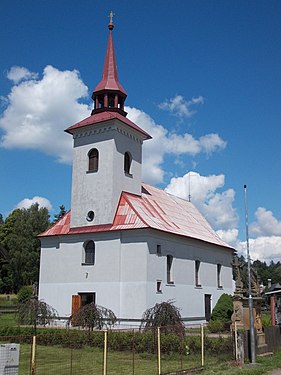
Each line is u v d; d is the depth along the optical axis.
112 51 44.91
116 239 37.91
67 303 39.38
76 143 42.56
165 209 46.69
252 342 22.03
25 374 18.30
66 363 21.33
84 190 40.97
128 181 41.88
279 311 29.97
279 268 148.62
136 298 36.00
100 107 43.28
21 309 32.72
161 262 38.56
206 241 46.62
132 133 42.81
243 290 27.36
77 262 39.66
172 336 24.23
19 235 90.56
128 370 19.55
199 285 45.09
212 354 23.30
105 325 32.34
